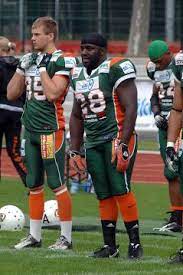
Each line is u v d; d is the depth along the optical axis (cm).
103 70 2155
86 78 2170
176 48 7706
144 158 5206
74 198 3625
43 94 2317
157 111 2894
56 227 2727
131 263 2130
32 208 2356
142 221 3039
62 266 2086
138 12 8456
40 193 2364
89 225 2834
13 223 2661
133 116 2134
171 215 2831
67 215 2350
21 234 2584
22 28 8219
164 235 2714
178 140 2191
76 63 2316
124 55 8219
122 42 8919
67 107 5850
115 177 2162
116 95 2158
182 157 2116
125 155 2125
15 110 3462
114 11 8969
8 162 4972
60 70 2298
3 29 8356
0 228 2672
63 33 8688
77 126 2248
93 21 8812
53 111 2328
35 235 2362
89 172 2203
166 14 8850
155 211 3328
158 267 2091
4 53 3478
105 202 2205
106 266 2089
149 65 2928
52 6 8462
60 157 2339
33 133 2336
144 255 2275
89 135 2181
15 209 2698
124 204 2183
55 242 2419
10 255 2230
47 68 2309
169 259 2184
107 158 2164
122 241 2516
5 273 2000
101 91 2155
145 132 5756
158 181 4309
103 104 2155
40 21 2322
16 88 2377
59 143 2336
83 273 2003
